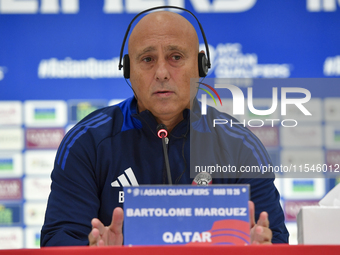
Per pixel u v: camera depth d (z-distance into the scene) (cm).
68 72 621
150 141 421
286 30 622
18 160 611
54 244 345
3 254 239
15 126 614
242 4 625
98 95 619
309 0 624
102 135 422
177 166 413
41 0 628
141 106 433
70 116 617
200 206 270
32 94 617
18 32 623
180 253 237
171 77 399
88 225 375
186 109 423
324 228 274
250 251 237
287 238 380
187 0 626
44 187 610
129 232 266
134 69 407
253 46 620
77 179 398
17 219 605
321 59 619
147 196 270
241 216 268
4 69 618
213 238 266
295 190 584
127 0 630
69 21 627
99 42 625
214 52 619
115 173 407
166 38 399
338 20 623
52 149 614
